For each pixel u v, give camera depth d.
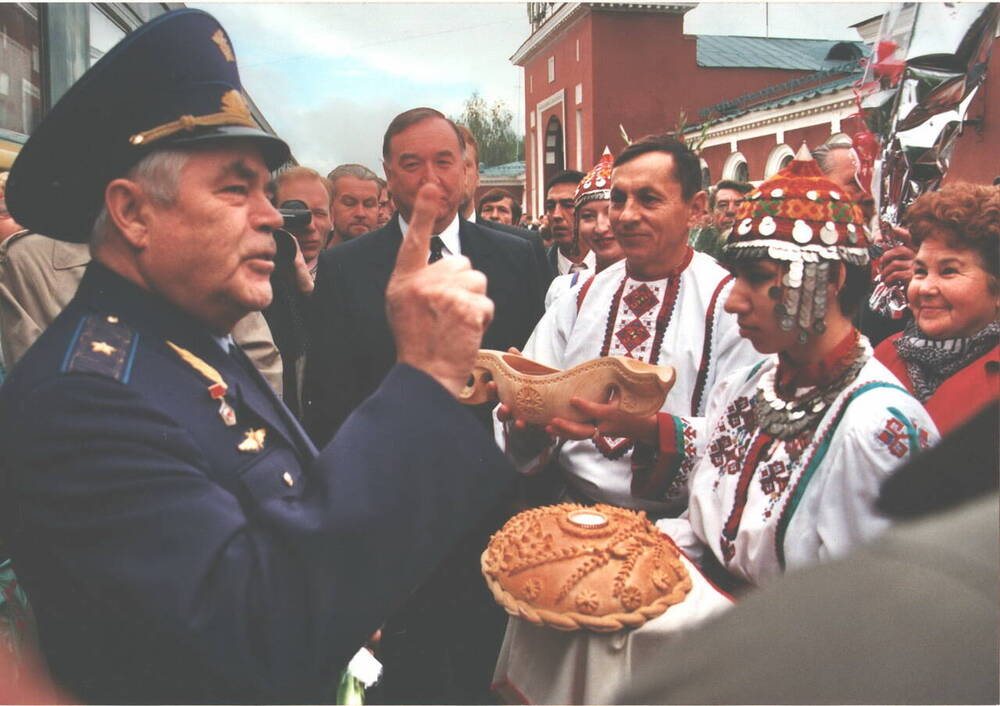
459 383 1.14
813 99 13.03
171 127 1.13
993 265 1.88
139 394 1.06
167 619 0.96
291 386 3.14
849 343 1.57
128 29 4.04
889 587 0.50
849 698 0.47
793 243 1.53
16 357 2.44
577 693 1.51
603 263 3.05
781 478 1.57
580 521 1.61
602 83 18.41
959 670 0.46
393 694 2.70
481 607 2.73
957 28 2.41
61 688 1.06
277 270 3.04
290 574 1.01
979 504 0.52
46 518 1.00
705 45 20.27
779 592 0.54
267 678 0.99
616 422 1.91
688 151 2.20
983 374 1.89
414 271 1.16
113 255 1.18
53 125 1.14
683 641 0.57
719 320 2.13
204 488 1.03
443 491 1.08
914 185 2.47
